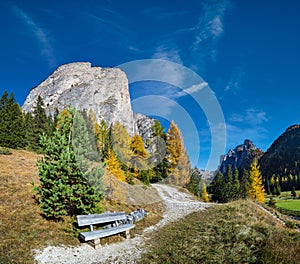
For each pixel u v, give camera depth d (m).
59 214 9.61
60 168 9.48
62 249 7.73
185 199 21.11
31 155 27.06
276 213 19.11
